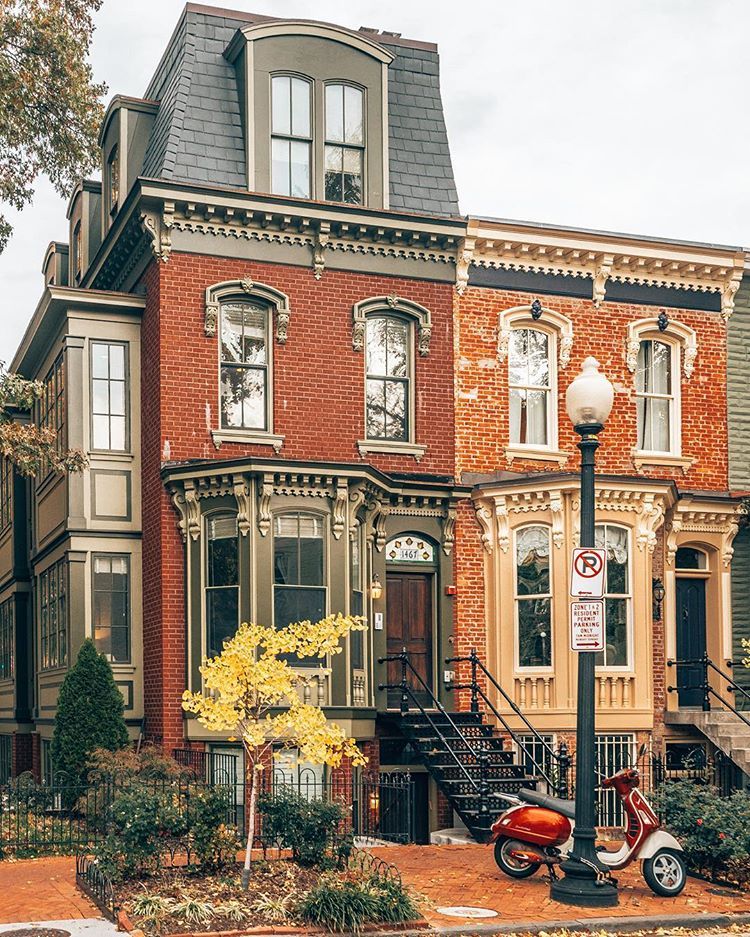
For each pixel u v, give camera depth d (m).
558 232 22.67
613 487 21.69
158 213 20.25
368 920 11.43
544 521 21.70
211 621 19.66
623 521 21.97
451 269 22.38
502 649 21.58
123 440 21.28
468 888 13.55
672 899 13.20
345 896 11.53
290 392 21.00
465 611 21.89
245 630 12.71
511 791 18.48
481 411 22.39
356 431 21.41
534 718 21.14
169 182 19.97
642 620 21.89
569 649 21.34
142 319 21.36
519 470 22.56
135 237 21.20
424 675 21.80
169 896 12.18
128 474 21.20
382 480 20.64
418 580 22.00
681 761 21.95
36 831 16.94
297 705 12.55
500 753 19.53
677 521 23.19
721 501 23.52
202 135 20.97
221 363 20.69
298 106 21.62
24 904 12.43
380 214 21.44
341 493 19.73
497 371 22.55
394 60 23.19
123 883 12.71
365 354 21.77
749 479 24.48
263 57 21.25
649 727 21.72
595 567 13.34
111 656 20.83
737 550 24.28
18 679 26.95
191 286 20.44
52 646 23.03
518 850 13.92
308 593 19.64
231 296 20.75
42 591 24.55
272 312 21.02
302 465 19.41
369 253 21.73
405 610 21.81
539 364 23.11
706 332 24.34
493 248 22.50
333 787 19.33
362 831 19.20
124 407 21.30
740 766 21.06
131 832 12.95
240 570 19.28
